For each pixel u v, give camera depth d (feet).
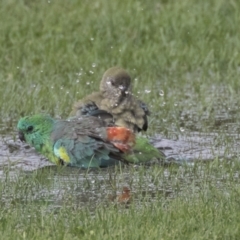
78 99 92.17
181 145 79.92
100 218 57.41
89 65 105.09
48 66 104.22
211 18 118.11
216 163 71.56
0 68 104.73
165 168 72.84
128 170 72.38
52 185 67.82
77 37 112.78
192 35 113.60
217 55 108.06
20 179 68.49
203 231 55.26
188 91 98.43
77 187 67.31
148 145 74.79
